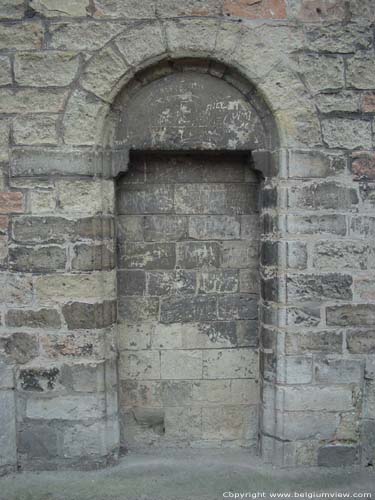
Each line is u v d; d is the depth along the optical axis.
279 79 3.44
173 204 3.80
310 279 3.56
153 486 3.47
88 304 3.50
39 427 3.57
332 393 3.63
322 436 3.65
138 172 3.77
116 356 3.69
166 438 3.92
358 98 3.49
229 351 3.89
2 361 3.52
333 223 3.54
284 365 3.59
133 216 3.79
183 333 3.87
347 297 3.58
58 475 3.56
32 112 3.40
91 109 3.41
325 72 3.46
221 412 3.92
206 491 3.43
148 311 3.84
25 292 3.49
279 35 3.42
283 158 3.49
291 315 3.57
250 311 3.87
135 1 3.36
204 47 3.39
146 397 3.89
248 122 3.55
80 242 3.47
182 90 3.51
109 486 3.46
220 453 3.89
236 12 3.40
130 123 3.52
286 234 3.53
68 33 3.36
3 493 3.37
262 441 3.76
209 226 3.82
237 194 3.82
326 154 3.50
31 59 3.38
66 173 3.44
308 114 3.47
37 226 3.46
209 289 3.85
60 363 3.53
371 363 3.62
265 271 3.66
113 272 3.63
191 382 3.89
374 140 3.51
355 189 3.53
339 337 3.60
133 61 3.38
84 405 3.56
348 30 3.45
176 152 3.64
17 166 3.42
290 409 3.62
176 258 3.83
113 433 3.68
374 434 3.67
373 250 3.57
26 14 3.36
